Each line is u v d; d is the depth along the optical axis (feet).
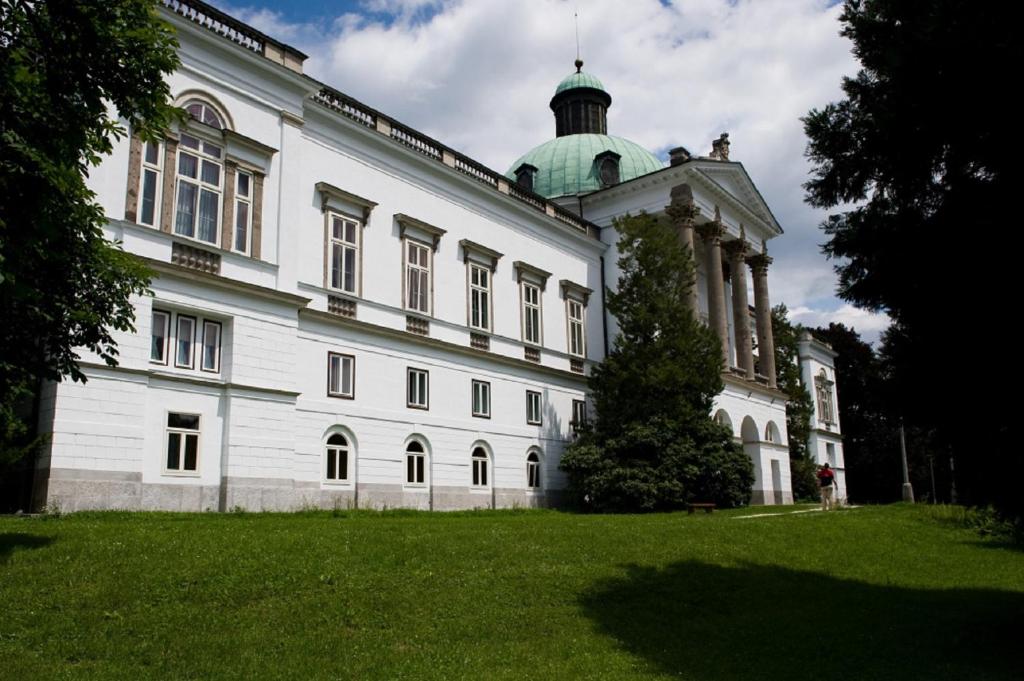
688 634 46.73
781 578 62.69
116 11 45.01
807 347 240.12
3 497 73.31
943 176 42.65
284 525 65.31
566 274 146.10
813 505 145.18
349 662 37.68
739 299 169.99
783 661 42.06
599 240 156.46
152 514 73.00
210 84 88.79
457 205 122.83
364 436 101.09
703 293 176.96
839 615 52.80
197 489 81.61
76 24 43.29
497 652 40.45
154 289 79.92
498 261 129.80
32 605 40.88
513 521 79.92
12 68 40.81
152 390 79.15
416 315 111.75
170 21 84.79
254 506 85.40
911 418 44.47
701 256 176.76
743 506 132.67
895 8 42.52
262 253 91.61
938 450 45.29
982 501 42.93
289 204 95.14
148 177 81.97
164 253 81.66
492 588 50.78
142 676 34.76
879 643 46.16
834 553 75.77
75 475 71.87
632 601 52.01
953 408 42.11
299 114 98.22
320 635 40.81
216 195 88.17
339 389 99.40
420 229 114.62
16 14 41.91
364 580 49.14
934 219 41.83
